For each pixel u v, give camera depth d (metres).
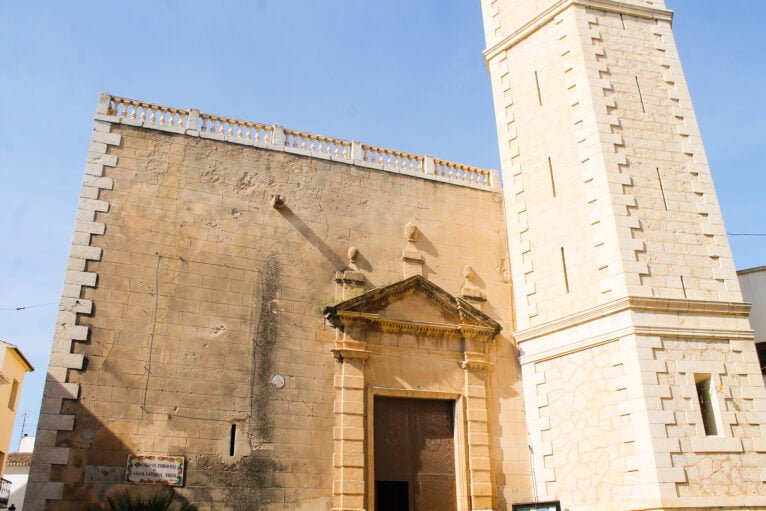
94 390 16.20
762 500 15.64
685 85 21.23
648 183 19.09
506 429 19.61
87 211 17.81
